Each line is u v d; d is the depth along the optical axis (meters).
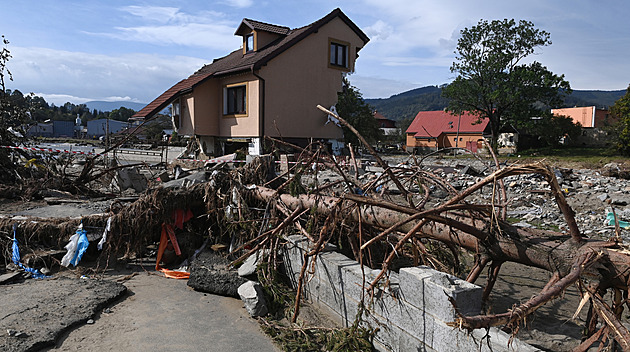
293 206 6.73
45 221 6.97
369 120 37.47
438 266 5.39
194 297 5.80
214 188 7.61
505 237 4.17
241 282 5.97
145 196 7.16
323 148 6.12
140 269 6.90
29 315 4.77
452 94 39.47
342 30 22.78
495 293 5.98
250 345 4.55
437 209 3.93
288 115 21.12
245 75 20.67
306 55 21.41
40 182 10.69
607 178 16.97
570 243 3.75
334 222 5.36
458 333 3.34
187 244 7.37
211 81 22.59
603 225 9.53
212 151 23.66
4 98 12.92
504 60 37.44
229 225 7.29
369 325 4.47
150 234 7.21
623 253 3.34
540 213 10.71
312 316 5.24
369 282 4.45
